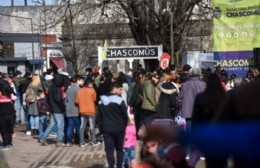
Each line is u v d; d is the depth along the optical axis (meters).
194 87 11.01
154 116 14.31
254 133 2.95
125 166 11.63
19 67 56.44
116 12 35.00
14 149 15.83
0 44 55.25
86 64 48.22
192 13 33.06
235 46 16.14
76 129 16.80
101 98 11.15
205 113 7.50
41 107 17.39
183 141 3.33
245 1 15.95
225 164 3.06
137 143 12.17
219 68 16.06
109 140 11.03
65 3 32.28
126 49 25.64
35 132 19.30
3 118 15.51
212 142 3.05
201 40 39.12
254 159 2.96
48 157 14.54
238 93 3.05
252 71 12.70
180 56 32.72
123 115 11.03
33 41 56.12
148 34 33.09
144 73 16.28
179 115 13.71
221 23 16.23
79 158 14.24
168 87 14.09
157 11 33.12
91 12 32.97
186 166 3.72
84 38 47.50
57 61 29.22
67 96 16.48
